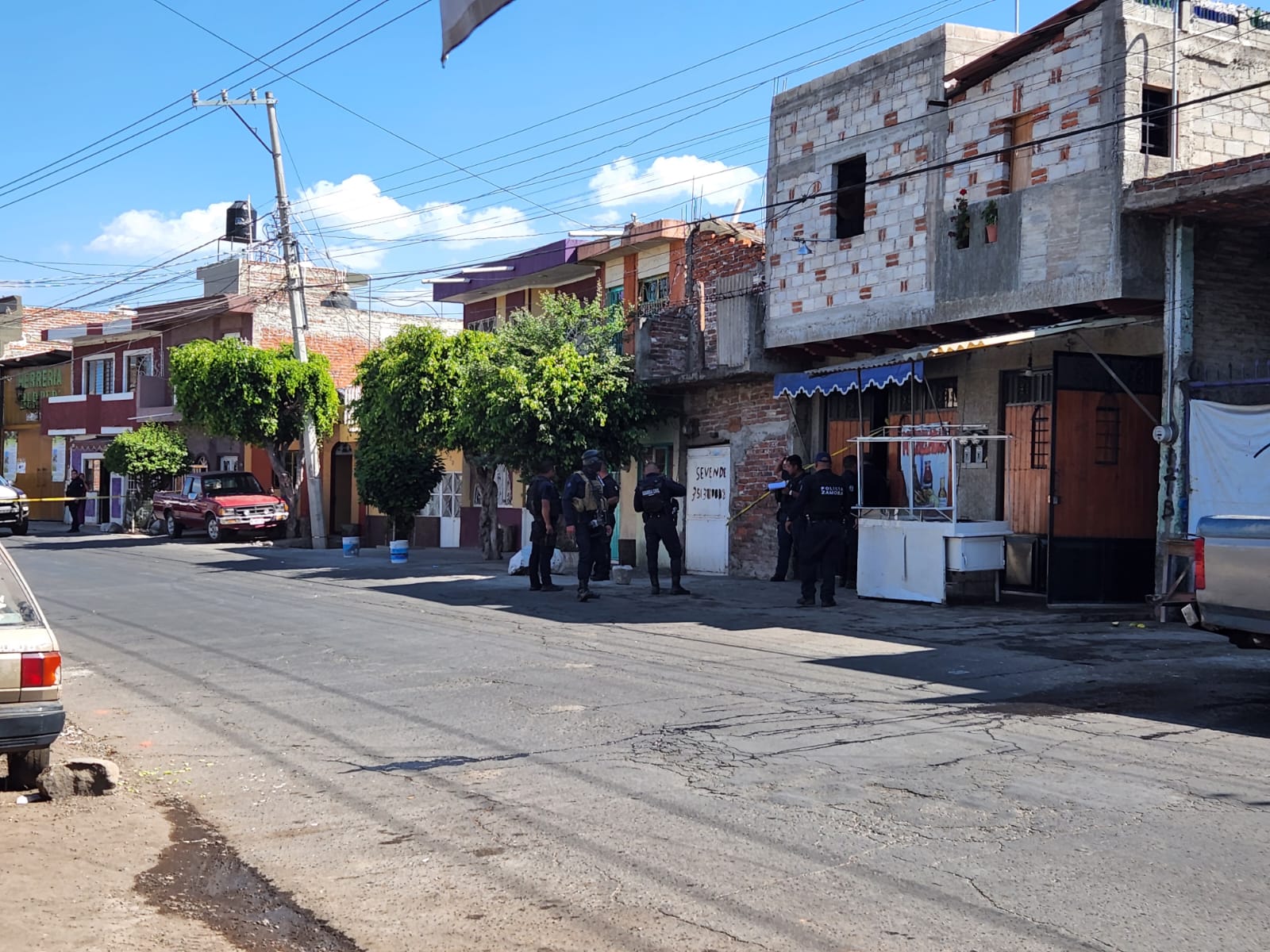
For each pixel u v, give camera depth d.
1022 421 15.80
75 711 9.24
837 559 14.91
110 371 47.28
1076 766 6.70
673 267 25.27
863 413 18.17
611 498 16.56
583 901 4.84
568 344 20.77
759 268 19.70
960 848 5.32
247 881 5.28
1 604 6.59
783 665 10.51
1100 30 13.55
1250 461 12.49
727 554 20.77
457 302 34.19
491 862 5.39
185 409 32.12
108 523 43.66
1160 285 13.46
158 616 15.23
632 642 12.14
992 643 11.52
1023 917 4.49
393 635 13.02
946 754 7.06
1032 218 14.34
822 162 17.77
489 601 16.39
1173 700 8.66
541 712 8.62
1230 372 13.52
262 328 40.16
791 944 4.31
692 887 4.94
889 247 16.47
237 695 9.75
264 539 34.19
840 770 6.73
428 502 28.53
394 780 6.92
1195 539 8.54
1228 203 12.57
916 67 16.09
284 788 6.86
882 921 4.49
